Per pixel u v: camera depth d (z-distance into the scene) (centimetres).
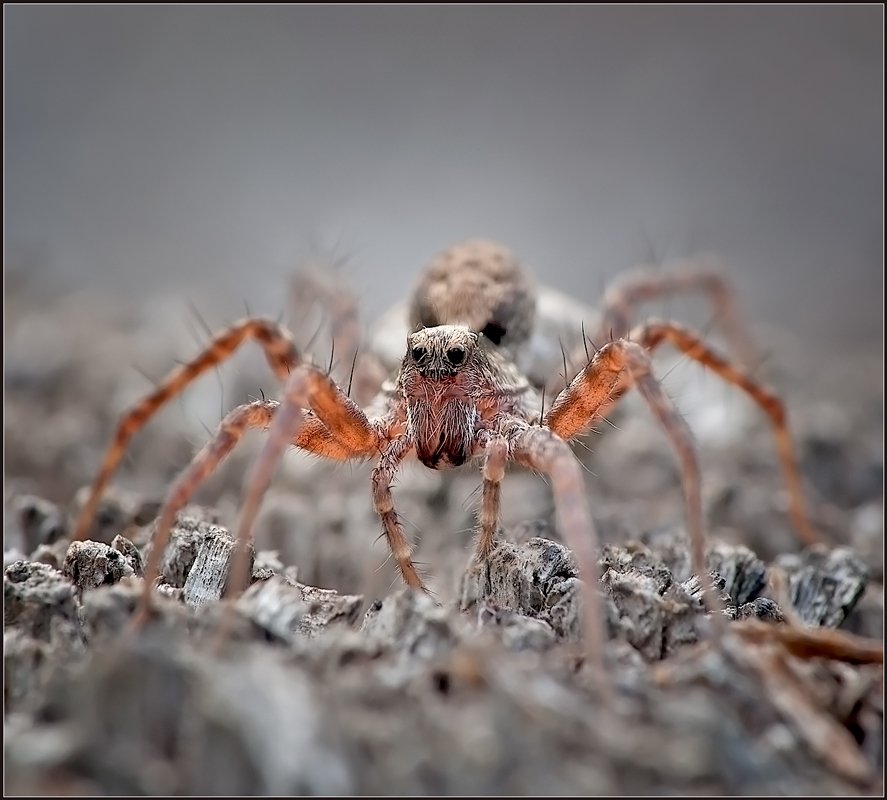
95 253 7
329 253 5
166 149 8
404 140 8
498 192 8
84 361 5
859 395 5
